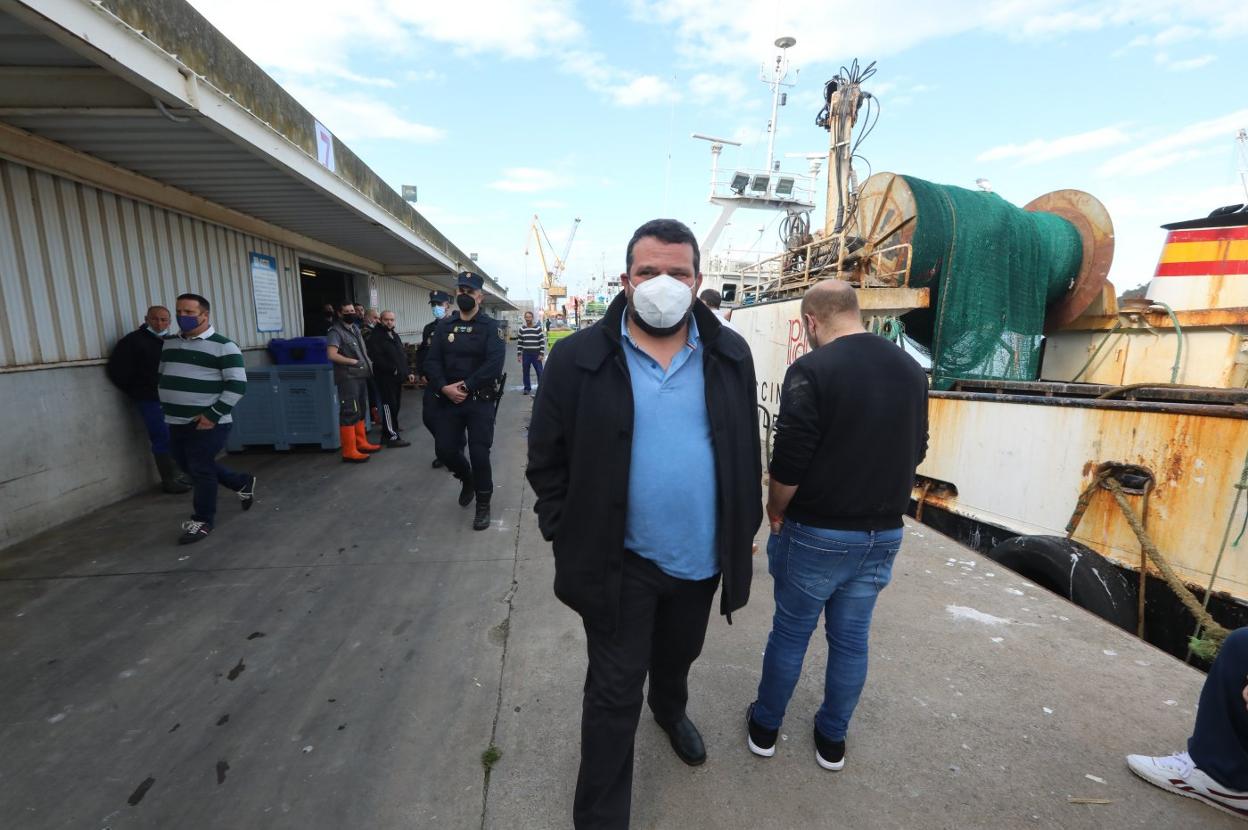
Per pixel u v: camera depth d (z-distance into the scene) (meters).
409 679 2.71
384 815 1.98
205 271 6.55
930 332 6.50
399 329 15.95
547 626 3.15
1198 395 3.50
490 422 4.60
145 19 2.93
